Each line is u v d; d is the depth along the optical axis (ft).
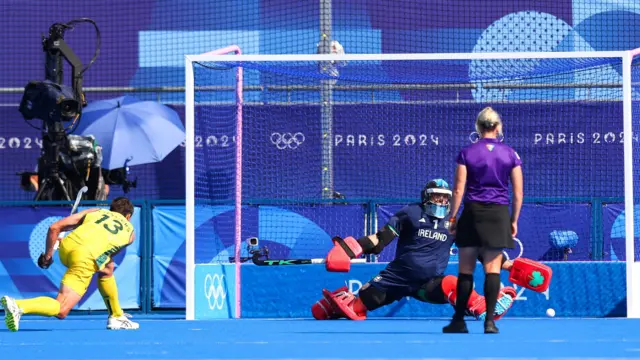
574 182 176.45
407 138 180.34
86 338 108.06
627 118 147.74
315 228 157.17
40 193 169.48
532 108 177.58
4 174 200.54
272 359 80.18
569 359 78.18
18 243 158.92
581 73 176.55
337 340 100.99
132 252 159.84
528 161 176.96
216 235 157.69
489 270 104.83
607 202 156.25
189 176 150.20
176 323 138.00
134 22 209.46
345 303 142.41
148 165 196.65
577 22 204.23
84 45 208.64
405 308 150.30
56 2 210.18
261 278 153.28
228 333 114.83
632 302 147.23
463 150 102.83
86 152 170.60
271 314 152.35
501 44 204.74
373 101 180.14
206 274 150.41
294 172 178.29
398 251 141.18
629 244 147.43
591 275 150.71
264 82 182.09
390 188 180.45
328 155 176.76
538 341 97.86
